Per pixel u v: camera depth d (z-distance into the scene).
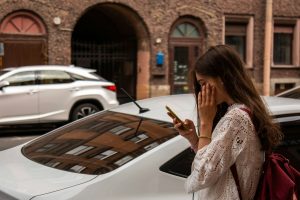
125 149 3.41
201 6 19.45
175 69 19.31
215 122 2.62
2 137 12.49
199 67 2.60
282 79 20.84
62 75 13.09
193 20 19.47
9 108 12.34
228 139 2.49
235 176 2.53
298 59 21.22
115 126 3.85
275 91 20.81
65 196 2.97
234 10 20.00
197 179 2.49
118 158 3.32
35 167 3.47
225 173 2.54
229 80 2.55
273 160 2.62
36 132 13.28
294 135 3.69
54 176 3.25
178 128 2.78
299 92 7.09
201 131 2.59
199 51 19.61
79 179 3.14
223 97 2.60
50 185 3.10
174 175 3.21
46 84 12.82
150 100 4.42
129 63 19.77
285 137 3.64
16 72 12.55
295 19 21.08
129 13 18.56
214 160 2.47
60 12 17.17
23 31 16.77
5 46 16.48
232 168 2.53
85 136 3.85
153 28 18.77
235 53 2.61
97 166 3.29
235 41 20.44
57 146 3.80
